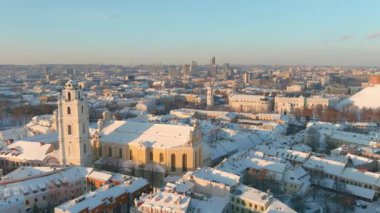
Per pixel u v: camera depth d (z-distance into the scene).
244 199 164.38
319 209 191.88
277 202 164.62
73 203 155.50
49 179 189.25
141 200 157.88
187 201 151.75
